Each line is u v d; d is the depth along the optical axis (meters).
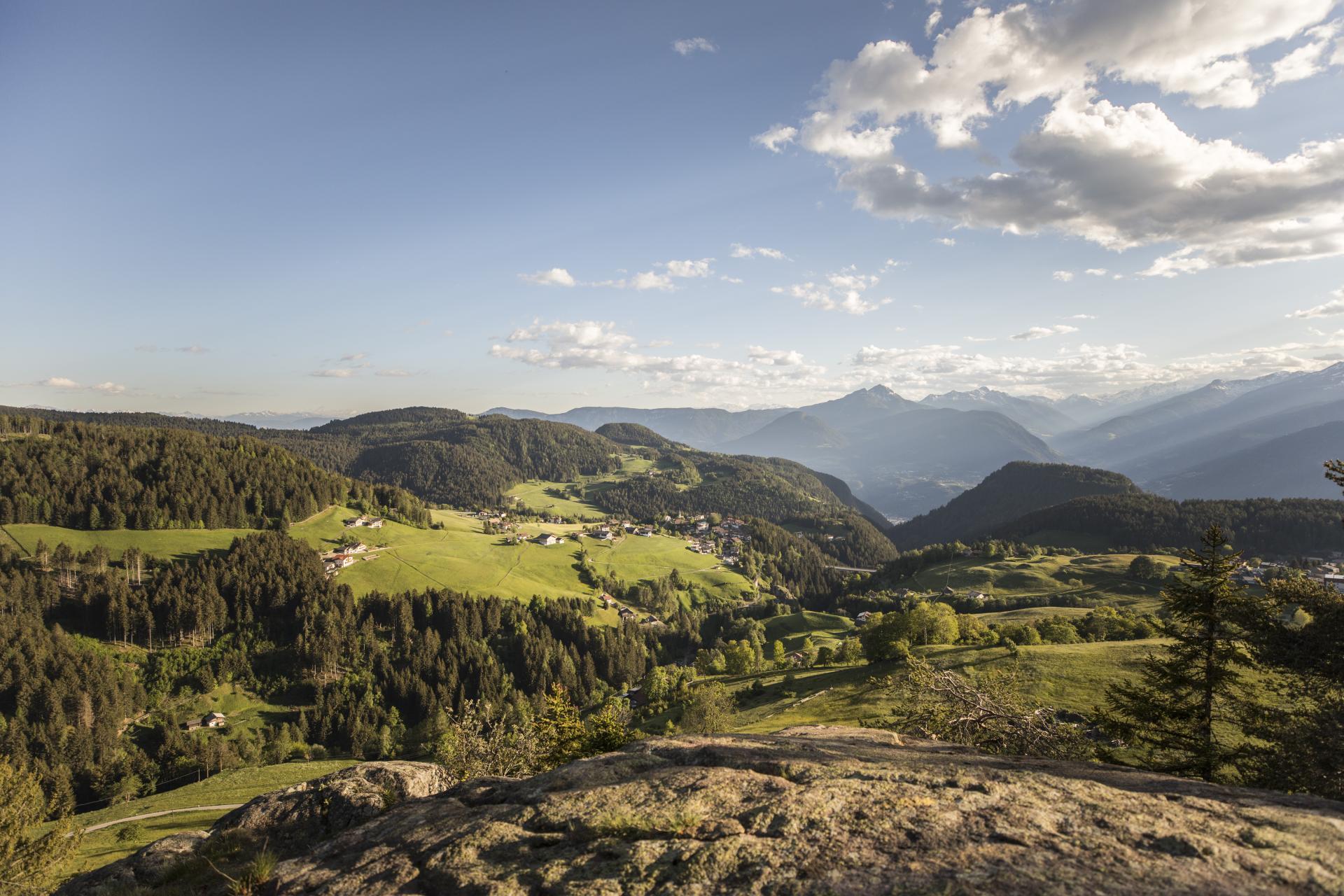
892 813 8.88
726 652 119.88
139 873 12.76
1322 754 15.86
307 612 153.50
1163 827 7.96
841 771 11.05
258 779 93.00
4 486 184.38
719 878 7.61
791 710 68.31
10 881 28.92
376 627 159.00
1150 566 177.62
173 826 72.12
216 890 11.26
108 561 165.75
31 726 110.88
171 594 148.12
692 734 15.95
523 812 10.68
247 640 148.50
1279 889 6.35
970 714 22.67
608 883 7.91
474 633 159.75
